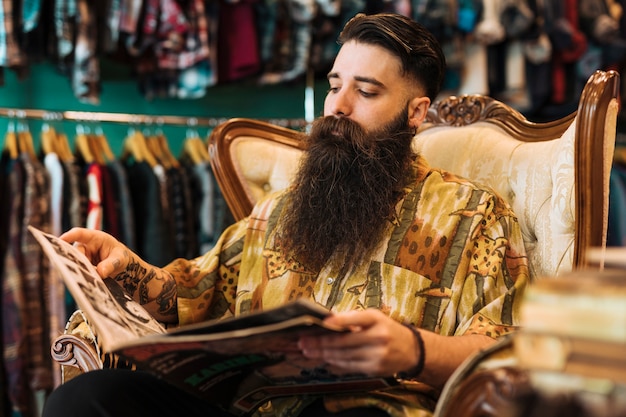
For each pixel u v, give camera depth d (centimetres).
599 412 66
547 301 70
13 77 309
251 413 125
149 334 119
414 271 130
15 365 242
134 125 326
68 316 253
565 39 319
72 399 114
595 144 132
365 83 144
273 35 305
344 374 108
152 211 264
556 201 140
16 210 246
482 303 125
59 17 261
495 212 134
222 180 177
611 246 298
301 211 140
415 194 139
